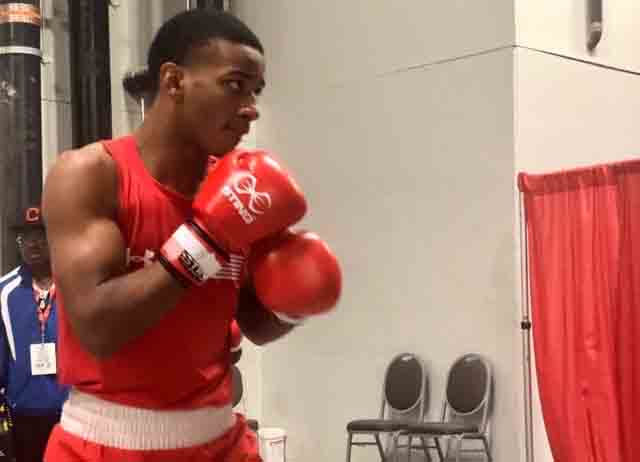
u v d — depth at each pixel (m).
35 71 5.23
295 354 6.24
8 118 5.16
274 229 1.53
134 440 1.55
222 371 1.69
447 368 5.27
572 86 5.31
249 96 1.55
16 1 5.17
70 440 1.58
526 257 4.73
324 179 6.10
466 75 5.24
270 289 1.68
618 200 4.03
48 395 3.68
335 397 5.95
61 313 1.58
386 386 5.42
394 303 5.60
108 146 1.55
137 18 6.26
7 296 3.70
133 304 1.40
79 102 5.60
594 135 5.43
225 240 1.49
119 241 1.48
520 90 5.02
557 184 4.36
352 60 5.93
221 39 1.51
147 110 1.60
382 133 5.72
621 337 4.00
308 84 6.23
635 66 5.72
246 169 1.52
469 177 5.20
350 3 5.93
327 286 1.69
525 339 4.75
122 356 1.53
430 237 5.40
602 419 4.12
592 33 5.36
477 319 5.12
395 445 5.09
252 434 1.83
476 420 5.02
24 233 3.70
